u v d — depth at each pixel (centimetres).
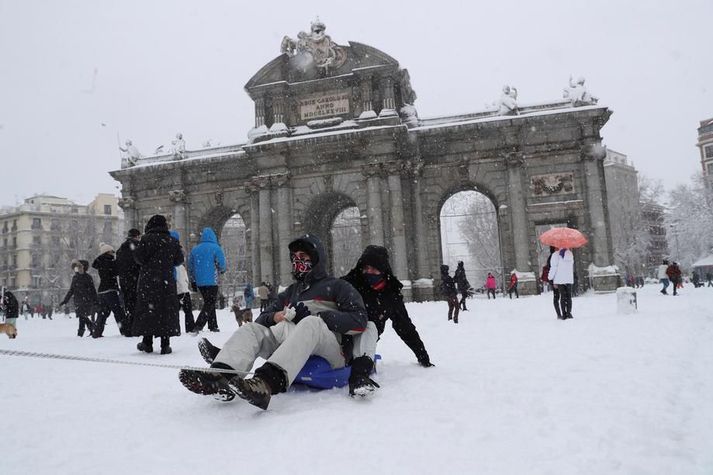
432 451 414
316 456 408
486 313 2434
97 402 638
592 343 1027
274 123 5053
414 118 4975
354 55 4972
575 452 404
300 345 580
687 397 564
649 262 11731
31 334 2211
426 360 826
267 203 5019
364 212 4869
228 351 576
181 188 5478
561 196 4700
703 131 13100
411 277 4841
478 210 10238
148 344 1180
